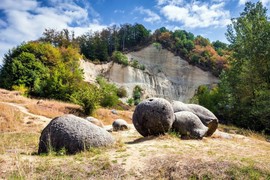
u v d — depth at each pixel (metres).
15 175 4.88
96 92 20.19
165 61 59.69
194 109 11.16
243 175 5.02
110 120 18.94
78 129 7.16
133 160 5.88
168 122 9.01
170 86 56.34
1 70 33.81
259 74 20.36
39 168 5.32
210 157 6.00
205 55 59.47
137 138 9.91
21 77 31.52
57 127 7.20
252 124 21.17
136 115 9.35
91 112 19.30
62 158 6.19
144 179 5.04
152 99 9.46
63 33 59.38
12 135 10.70
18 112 15.62
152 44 62.56
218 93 28.41
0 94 22.69
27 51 37.66
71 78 29.55
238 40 22.41
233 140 10.34
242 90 21.70
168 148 7.01
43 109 18.22
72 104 22.33
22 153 6.98
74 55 45.91
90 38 63.19
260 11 22.20
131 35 68.06
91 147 6.93
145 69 58.16
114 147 7.15
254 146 8.72
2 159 5.70
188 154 6.29
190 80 56.72
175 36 64.69
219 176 5.00
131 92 52.47
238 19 22.81
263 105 18.30
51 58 38.88
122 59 56.50
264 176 5.03
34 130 12.59
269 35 19.80
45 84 29.05
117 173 5.24
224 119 24.89
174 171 5.23
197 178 5.01
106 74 54.00
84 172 5.26
